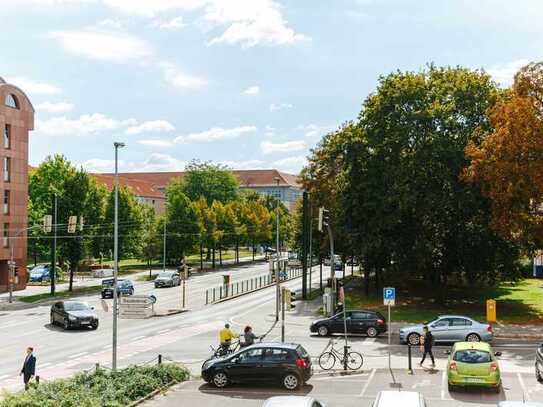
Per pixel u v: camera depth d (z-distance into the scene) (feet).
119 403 63.16
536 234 134.51
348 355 87.97
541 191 127.44
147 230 300.61
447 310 153.58
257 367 74.54
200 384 77.56
